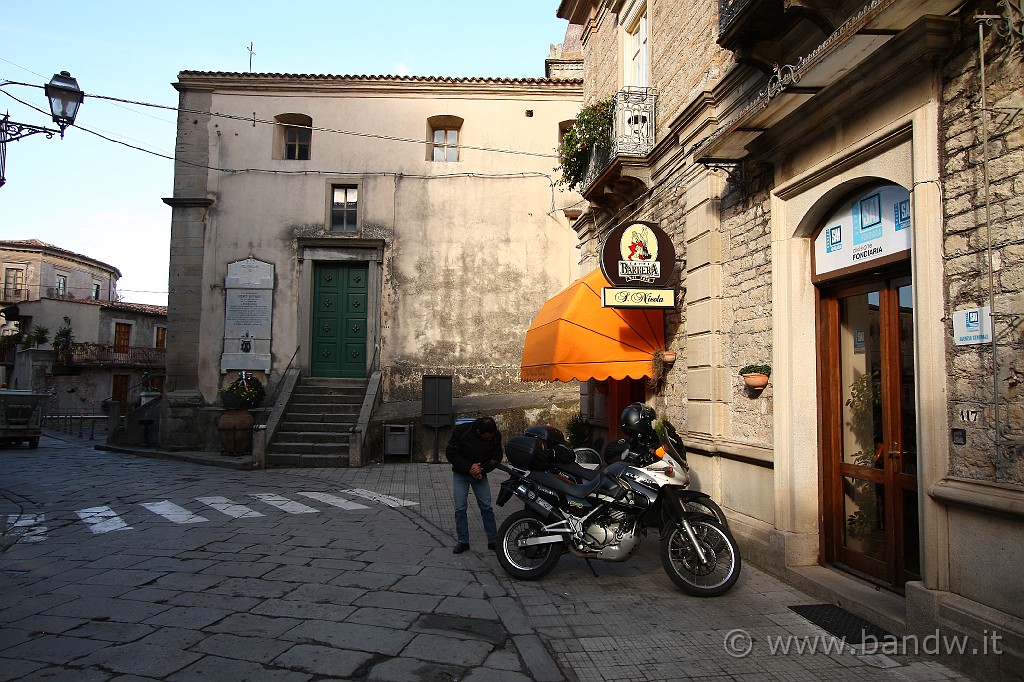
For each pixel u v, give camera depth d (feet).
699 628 15.44
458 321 54.44
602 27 39.14
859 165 16.67
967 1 13.20
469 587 18.28
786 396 19.43
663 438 22.47
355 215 55.47
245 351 53.16
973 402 13.21
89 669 12.54
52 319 113.80
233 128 54.95
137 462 47.88
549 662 13.30
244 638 14.24
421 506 30.45
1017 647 11.62
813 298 19.48
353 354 54.44
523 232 55.31
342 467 43.62
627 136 29.73
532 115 56.24
